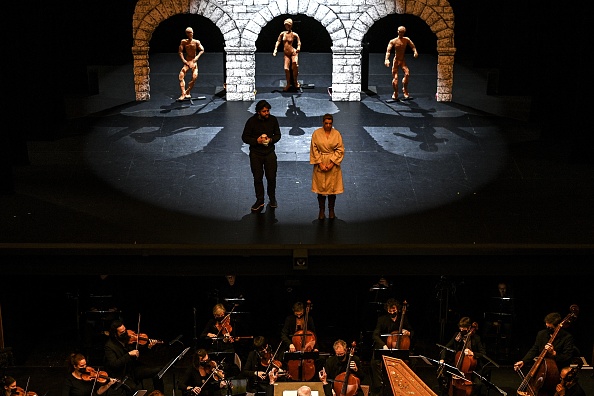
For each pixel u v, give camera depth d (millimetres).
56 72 19562
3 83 16578
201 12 19969
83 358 13414
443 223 15305
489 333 15648
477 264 14836
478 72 20156
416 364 15727
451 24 19922
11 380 13180
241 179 16797
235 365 14258
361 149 17891
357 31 20031
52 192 16391
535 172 17188
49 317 16859
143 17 19969
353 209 15766
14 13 17625
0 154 16109
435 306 16531
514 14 19547
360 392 13633
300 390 12641
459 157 17688
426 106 20203
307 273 14898
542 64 19312
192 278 17172
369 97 20828
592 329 15688
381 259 14805
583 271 14836
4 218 15383
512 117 19625
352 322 17016
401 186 16578
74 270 14859
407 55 22047
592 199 16203
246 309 17109
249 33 20094
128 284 17188
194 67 20203
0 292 15172
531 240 14719
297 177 16859
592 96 17125
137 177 16922
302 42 22234
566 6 18359
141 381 14586
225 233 14938
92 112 19734
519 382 15195
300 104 20234
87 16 20344
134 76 20422
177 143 18203
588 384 15117
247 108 20062
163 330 16766
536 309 16844
